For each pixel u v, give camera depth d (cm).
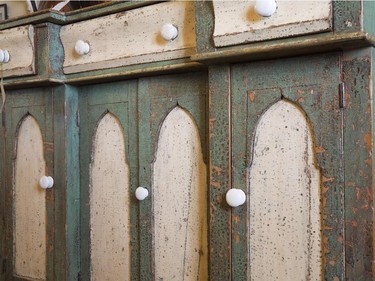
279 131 108
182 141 129
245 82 112
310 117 103
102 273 148
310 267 103
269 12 101
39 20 147
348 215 98
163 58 127
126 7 133
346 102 99
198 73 127
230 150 113
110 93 146
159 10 127
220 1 109
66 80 149
